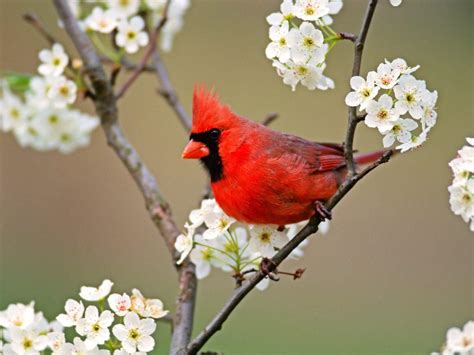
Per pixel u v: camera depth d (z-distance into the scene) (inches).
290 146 232.4
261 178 224.1
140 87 509.4
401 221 478.6
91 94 268.5
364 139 473.1
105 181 512.4
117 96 269.4
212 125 229.9
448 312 443.8
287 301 422.0
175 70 515.5
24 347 193.3
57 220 506.3
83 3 300.0
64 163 514.3
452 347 178.7
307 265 456.1
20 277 454.9
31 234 501.0
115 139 263.7
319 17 194.2
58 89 265.4
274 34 194.9
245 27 524.4
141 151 499.5
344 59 497.4
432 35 531.2
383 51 515.8
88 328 183.8
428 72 523.2
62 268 478.9
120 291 466.3
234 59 518.0
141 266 487.2
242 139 227.9
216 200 230.5
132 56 437.4
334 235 471.8
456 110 518.0
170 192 494.0
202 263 220.1
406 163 494.3
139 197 507.5
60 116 305.0
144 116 505.7
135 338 183.2
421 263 468.1
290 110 493.0
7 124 301.9
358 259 467.5
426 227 476.7
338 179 238.8
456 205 184.4
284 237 224.2
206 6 527.8
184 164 500.1
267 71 512.4
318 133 484.4
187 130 283.4
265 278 217.8
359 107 191.0
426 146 500.4
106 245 497.0
